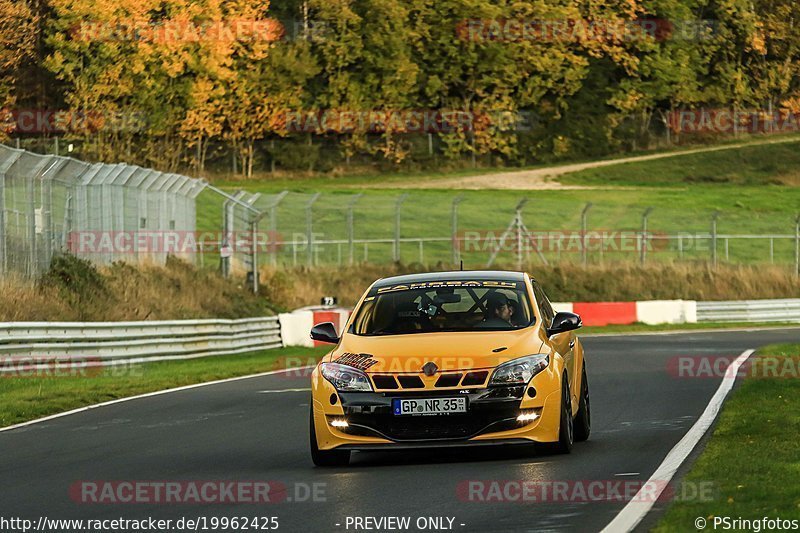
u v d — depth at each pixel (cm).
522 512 2808
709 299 18438
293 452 4184
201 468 3809
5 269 9738
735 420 4538
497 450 4034
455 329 3934
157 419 5491
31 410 5925
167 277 12731
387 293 4141
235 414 5622
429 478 3391
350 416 3666
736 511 2605
